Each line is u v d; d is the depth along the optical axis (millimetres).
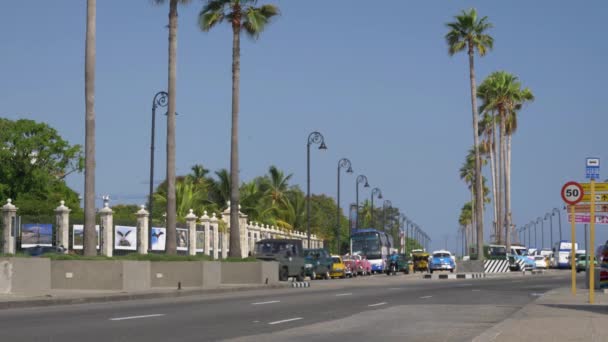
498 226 92500
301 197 106688
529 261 86125
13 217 45625
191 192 79750
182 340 14773
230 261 42188
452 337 16266
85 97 33031
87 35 33031
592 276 25734
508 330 16562
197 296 31625
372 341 15414
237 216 47188
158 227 55156
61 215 47656
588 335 15547
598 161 25688
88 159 32969
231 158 47250
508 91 88000
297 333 16578
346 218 148875
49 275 28672
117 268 30562
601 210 29625
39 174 69188
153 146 50438
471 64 69938
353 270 70000
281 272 50438
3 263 26625
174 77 40344
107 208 50219
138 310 21969
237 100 47531
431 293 33625
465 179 147375
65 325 16953
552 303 25562
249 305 24891
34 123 70812
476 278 59406
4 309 22359
